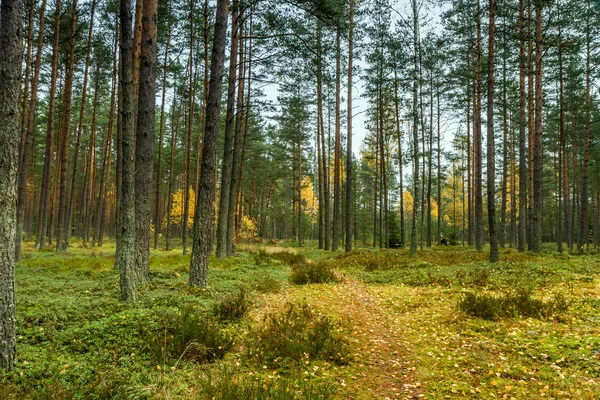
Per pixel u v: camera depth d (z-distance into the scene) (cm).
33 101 1744
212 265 1443
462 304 769
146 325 589
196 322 571
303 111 2973
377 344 613
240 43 1970
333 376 475
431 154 3041
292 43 1395
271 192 4888
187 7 1950
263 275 1239
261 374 472
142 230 1025
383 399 417
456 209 5366
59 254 1936
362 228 4438
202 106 2802
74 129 3547
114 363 466
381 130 2897
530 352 515
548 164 3628
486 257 1686
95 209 4041
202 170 995
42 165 3888
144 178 1040
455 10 1694
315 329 601
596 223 3888
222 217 1739
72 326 584
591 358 471
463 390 427
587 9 2056
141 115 1046
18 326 571
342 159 4028
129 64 778
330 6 1223
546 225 4941
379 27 2150
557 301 740
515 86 2388
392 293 1043
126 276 758
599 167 3281
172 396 391
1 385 387
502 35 1769
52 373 422
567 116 2530
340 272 1493
